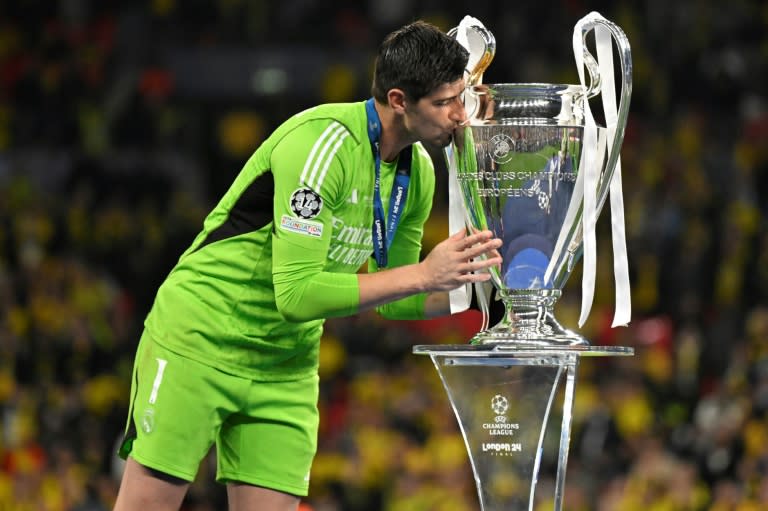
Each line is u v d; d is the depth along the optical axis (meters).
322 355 22.92
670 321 24.00
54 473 18.41
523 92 6.55
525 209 6.56
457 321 23.44
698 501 17.67
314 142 6.73
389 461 19.44
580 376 21.30
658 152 30.09
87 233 27.28
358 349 23.02
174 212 27.89
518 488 6.62
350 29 33.72
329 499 19.30
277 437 7.43
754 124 31.33
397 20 33.56
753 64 32.69
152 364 7.23
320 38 33.56
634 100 32.12
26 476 18.19
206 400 7.16
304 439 7.54
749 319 22.58
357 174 6.83
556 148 6.50
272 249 6.91
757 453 17.95
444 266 6.41
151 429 7.18
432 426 20.30
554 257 6.62
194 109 32.44
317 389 7.70
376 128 6.82
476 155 6.57
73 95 31.77
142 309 25.98
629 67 6.53
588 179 6.46
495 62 31.83
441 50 6.55
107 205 27.92
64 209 27.62
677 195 28.05
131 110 31.23
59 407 20.97
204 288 7.17
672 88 32.44
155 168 29.64
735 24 33.72
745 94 32.34
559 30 32.69
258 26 33.66
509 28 32.44
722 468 18.08
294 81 32.88
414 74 6.55
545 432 6.57
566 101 6.55
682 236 26.75
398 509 18.66
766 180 30.25
